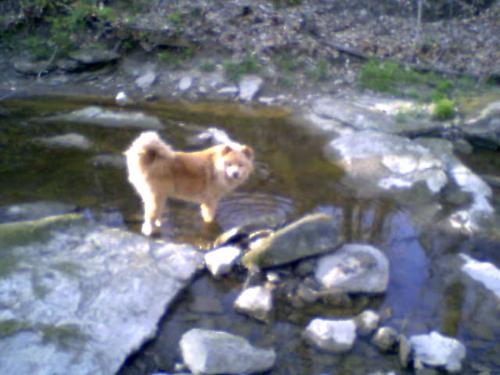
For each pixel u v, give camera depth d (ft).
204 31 16.78
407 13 18.28
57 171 10.66
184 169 8.53
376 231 9.05
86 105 14.16
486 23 17.79
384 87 14.82
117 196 9.86
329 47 16.37
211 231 8.96
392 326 7.17
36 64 16.12
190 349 6.49
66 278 7.31
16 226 8.15
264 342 6.90
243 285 7.80
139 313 7.00
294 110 14.03
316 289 7.63
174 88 15.28
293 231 7.98
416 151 11.35
